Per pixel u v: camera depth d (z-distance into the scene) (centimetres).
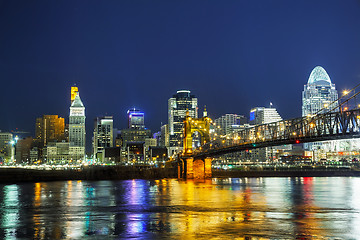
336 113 10900
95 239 5388
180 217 7131
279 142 13225
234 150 17350
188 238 5372
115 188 14925
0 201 10038
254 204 9012
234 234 5584
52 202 9750
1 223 6619
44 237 5538
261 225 6225
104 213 7744
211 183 18000
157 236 5512
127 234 5659
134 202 9631
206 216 7219
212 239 5309
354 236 5453
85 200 10206
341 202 9338
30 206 8931
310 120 12156
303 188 14262
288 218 6900
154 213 7688
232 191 12875
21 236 5606
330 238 5344
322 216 7119
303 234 5566
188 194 11788
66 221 6794
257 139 14825
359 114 10206
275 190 13312
